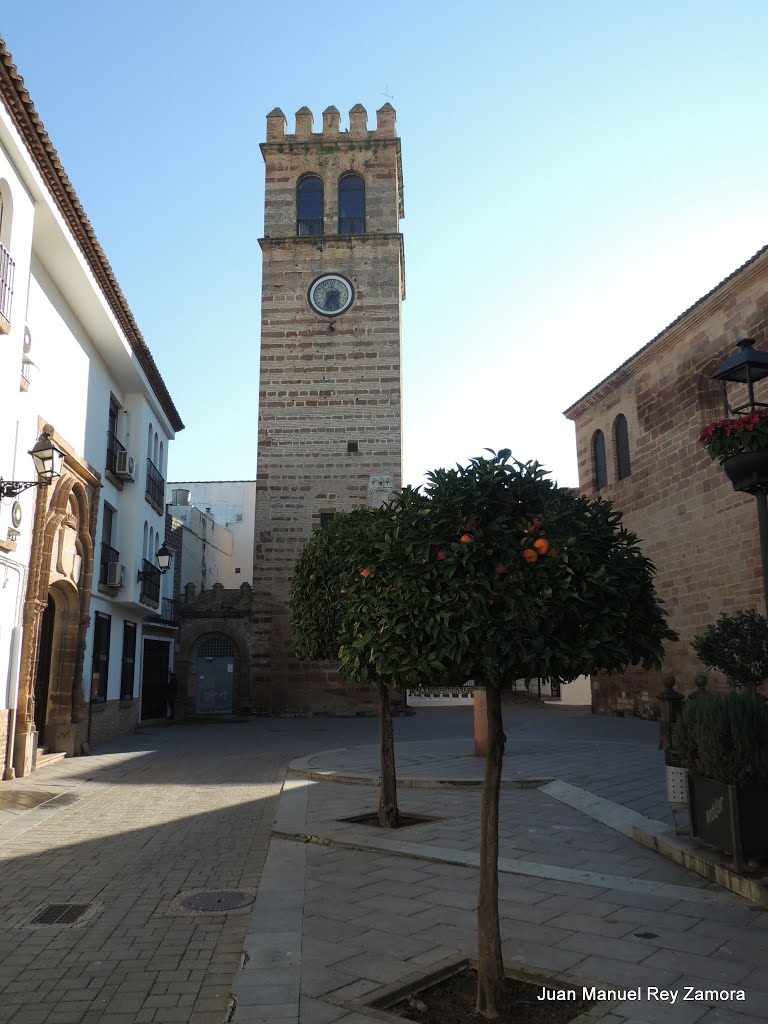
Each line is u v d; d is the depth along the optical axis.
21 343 12.37
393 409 30.55
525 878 6.93
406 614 4.77
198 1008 4.50
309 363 30.97
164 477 26.56
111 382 20.20
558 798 10.88
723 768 6.59
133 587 20.81
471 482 4.77
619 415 25.39
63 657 16.66
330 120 32.84
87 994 4.70
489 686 4.68
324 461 30.28
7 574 12.95
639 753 14.99
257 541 29.84
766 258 17.78
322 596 10.52
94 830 9.47
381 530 5.39
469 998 4.50
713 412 20.88
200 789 12.49
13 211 11.99
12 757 13.26
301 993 4.51
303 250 31.73
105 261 15.95
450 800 11.00
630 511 24.34
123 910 6.34
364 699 28.95
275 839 8.87
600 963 4.87
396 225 32.06
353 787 12.40
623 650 4.54
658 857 7.61
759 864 6.58
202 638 31.97
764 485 7.68
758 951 5.07
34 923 6.02
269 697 28.89
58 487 15.33
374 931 5.56
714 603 20.12
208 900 6.60
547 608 4.43
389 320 31.12
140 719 24.56
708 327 20.55
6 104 11.05
